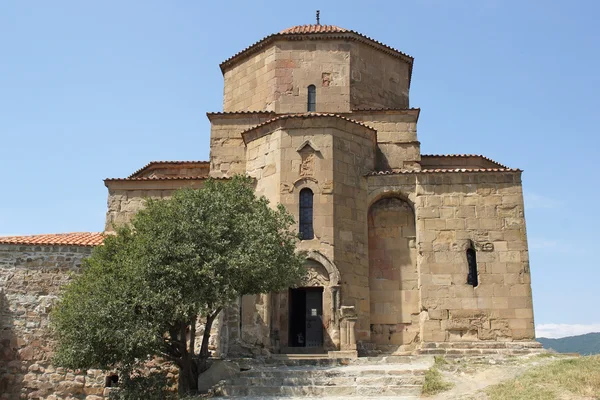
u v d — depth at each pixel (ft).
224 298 56.90
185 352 60.59
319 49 93.45
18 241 76.69
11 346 73.51
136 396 57.47
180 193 64.80
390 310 79.25
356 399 52.06
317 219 76.33
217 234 58.54
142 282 56.39
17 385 72.64
